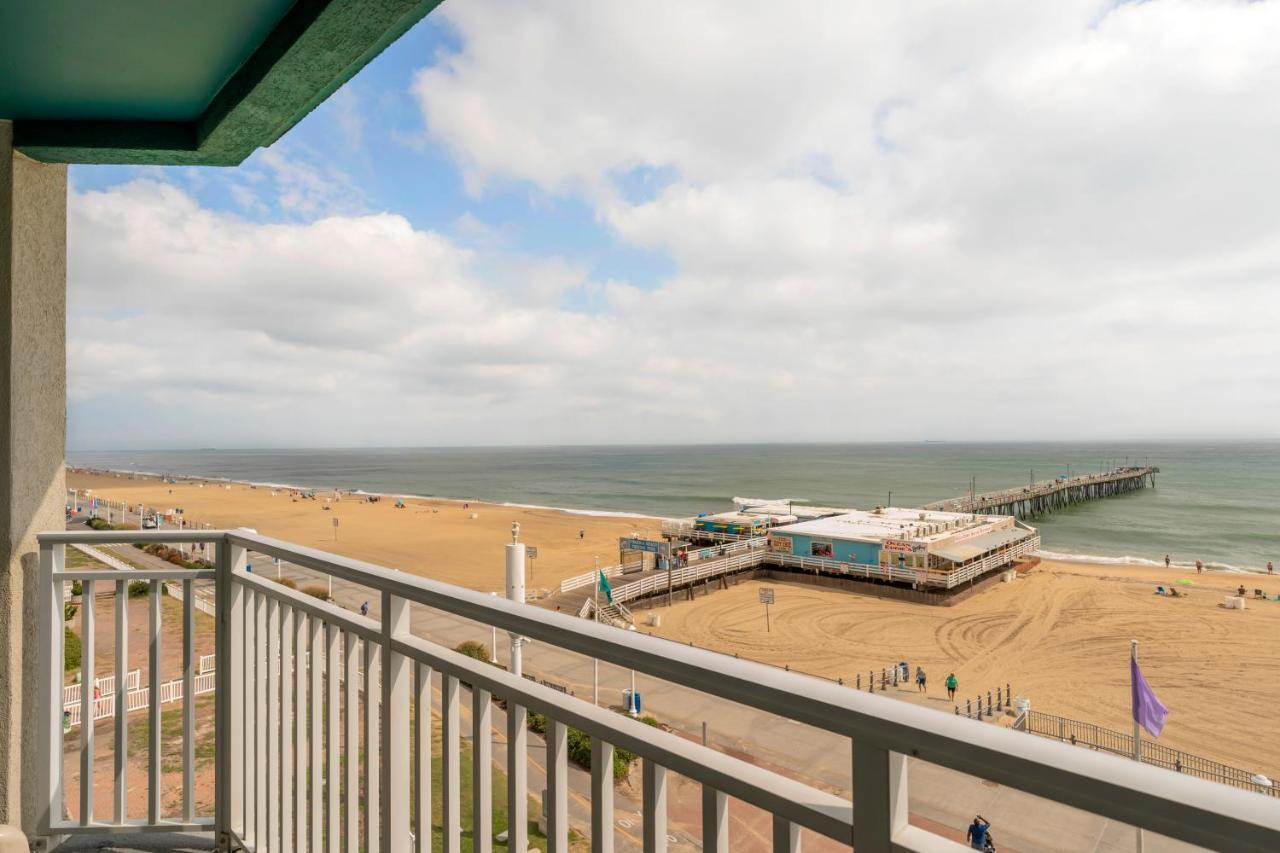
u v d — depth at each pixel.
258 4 1.79
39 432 2.83
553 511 87.44
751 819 6.02
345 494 108.56
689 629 26.50
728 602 30.75
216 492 107.19
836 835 0.94
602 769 1.28
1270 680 18.97
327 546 51.38
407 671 1.82
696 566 33.72
